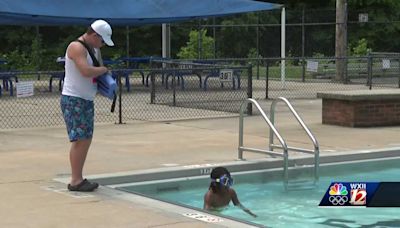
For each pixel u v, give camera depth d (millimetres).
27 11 19109
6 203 6809
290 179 9281
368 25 47375
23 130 12914
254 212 7500
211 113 16141
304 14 37500
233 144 11203
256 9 22578
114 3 21047
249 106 15695
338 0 27906
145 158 9773
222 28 41531
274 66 36750
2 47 43469
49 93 21047
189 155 10086
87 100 7211
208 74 21562
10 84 20625
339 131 12961
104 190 7516
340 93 13680
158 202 6953
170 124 13992
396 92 14016
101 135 12250
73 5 20281
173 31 43438
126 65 30938
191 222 6055
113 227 5891
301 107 17797
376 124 13750
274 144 10320
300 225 6957
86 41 7148
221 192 7469
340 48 27922
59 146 10828
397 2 48031
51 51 41594
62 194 7258
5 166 8984
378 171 9906
